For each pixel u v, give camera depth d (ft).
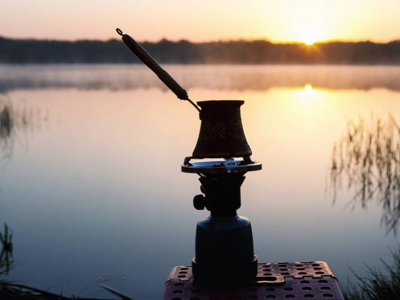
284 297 3.17
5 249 7.80
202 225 3.46
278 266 3.67
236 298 3.18
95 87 79.82
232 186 3.45
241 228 3.42
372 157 12.28
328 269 3.58
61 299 5.00
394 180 11.13
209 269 3.40
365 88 64.34
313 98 41.19
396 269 6.04
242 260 3.40
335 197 10.95
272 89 64.95
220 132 3.44
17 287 5.06
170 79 3.43
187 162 3.54
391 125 12.95
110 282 6.90
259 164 3.46
